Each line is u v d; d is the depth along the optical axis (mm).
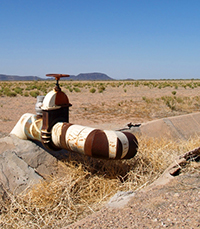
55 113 4613
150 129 7543
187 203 3193
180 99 20422
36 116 5191
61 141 4402
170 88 41312
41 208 3912
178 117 8414
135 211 3174
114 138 4016
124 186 4391
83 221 3125
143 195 3607
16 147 5129
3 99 23016
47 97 4535
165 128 7785
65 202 3951
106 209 3355
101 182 4488
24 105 19141
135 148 4246
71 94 29906
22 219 3805
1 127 11016
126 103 20844
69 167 4828
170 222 2803
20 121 5301
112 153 4008
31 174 4734
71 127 4340
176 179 4090
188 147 6031
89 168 4750
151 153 5359
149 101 20953
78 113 15773
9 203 4230
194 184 3816
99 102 21609
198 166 4590
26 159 4941
